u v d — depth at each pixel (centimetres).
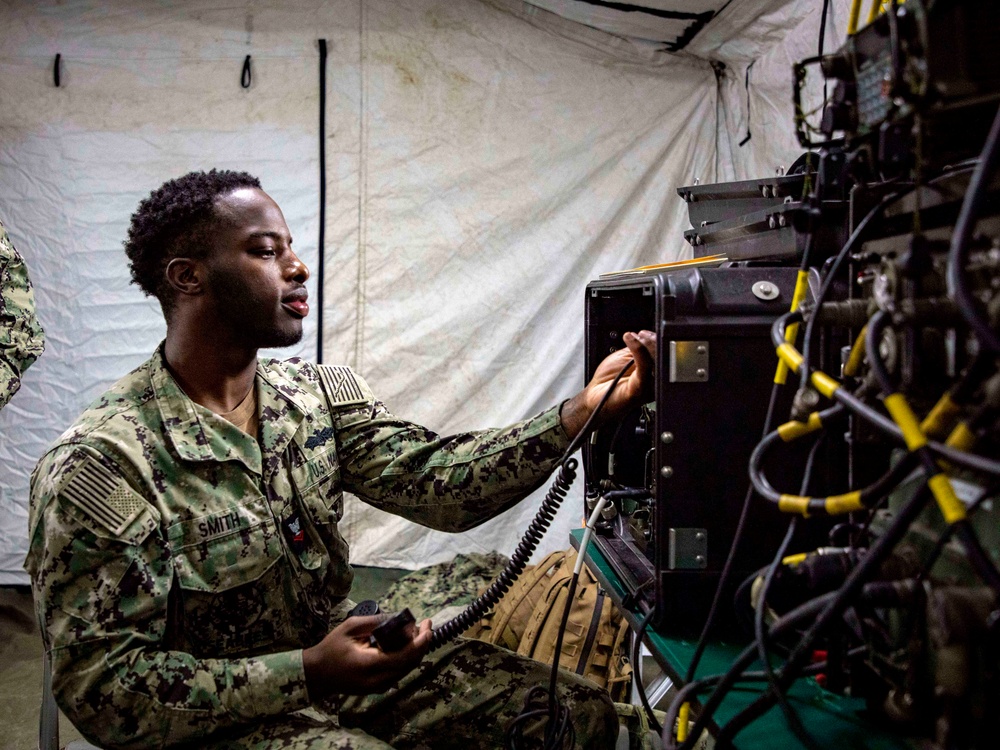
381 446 147
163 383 128
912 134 83
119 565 111
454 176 314
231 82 311
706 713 84
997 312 68
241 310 129
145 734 108
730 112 310
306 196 312
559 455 136
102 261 310
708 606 119
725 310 118
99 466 115
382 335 313
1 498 312
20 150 308
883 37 80
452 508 141
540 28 312
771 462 117
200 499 122
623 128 315
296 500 133
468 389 315
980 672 71
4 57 308
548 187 315
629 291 160
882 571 86
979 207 64
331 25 312
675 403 118
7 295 227
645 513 153
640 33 301
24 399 310
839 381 107
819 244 115
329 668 112
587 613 210
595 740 129
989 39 70
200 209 127
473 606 131
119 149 309
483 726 133
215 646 123
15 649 274
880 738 89
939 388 80
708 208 169
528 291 315
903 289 82
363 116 312
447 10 314
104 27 309
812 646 75
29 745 212
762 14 258
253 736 114
